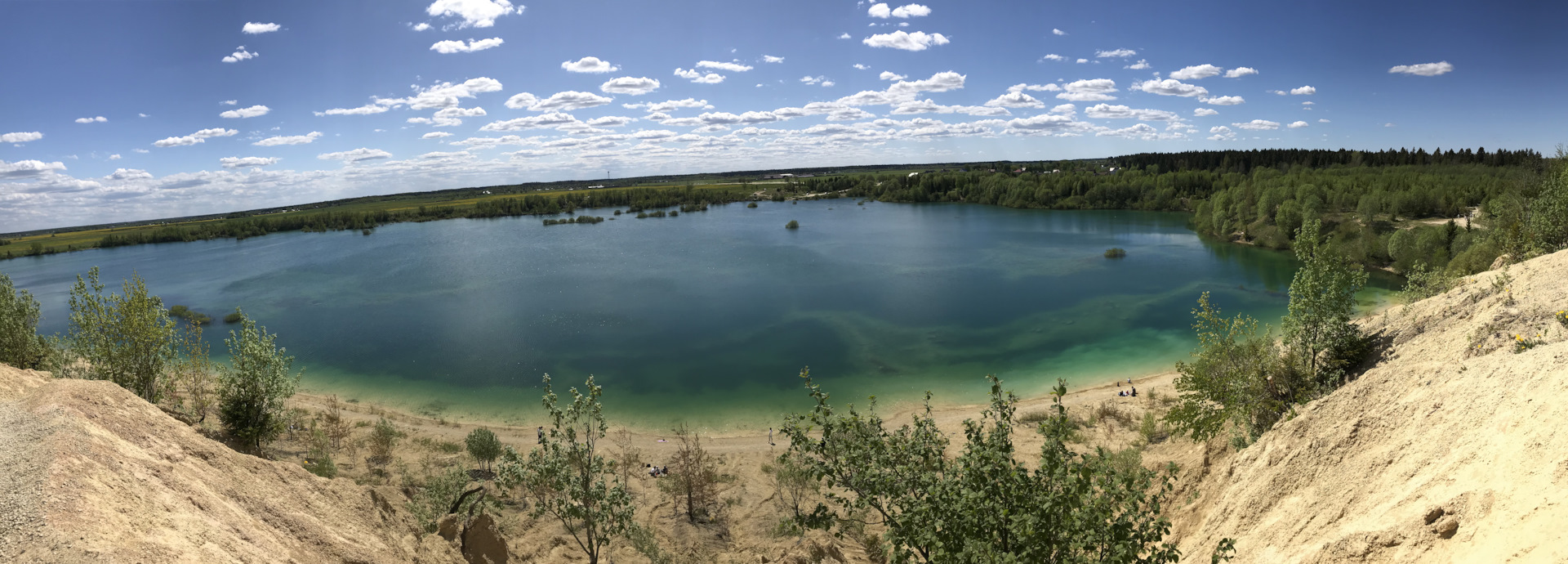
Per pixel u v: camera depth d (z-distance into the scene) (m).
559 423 21.33
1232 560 15.71
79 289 31.88
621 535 29.73
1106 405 49.12
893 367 63.62
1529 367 13.88
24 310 33.19
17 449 10.64
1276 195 129.62
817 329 76.75
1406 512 12.83
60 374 31.28
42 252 178.00
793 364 65.38
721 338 74.06
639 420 52.19
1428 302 28.89
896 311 83.56
